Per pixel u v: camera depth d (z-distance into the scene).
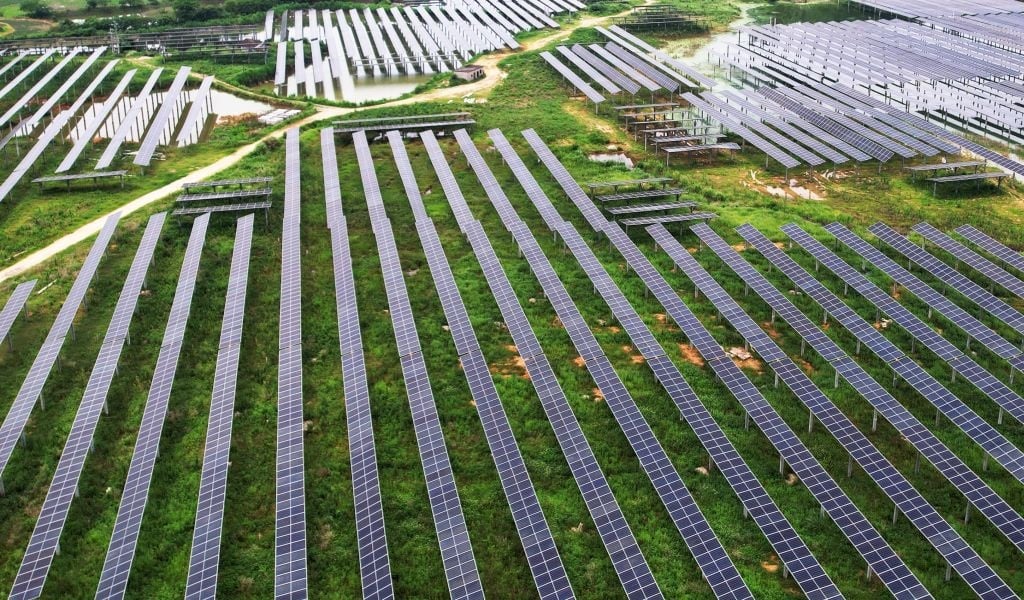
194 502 43.84
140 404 50.91
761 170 83.38
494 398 48.81
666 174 81.69
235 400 50.94
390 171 83.81
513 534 41.56
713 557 38.03
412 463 45.97
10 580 40.06
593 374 50.56
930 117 98.94
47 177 82.19
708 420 46.44
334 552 40.84
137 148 93.44
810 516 41.56
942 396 47.56
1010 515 39.53
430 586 39.09
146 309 60.19
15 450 47.28
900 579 36.47
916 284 58.78
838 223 67.25
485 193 77.88
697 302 59.22
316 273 65.12
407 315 57.44
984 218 70.56
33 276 64.94
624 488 43.75
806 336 53.62
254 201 76.19
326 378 53.03
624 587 36.97
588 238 68.62
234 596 39.00
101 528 42.59
